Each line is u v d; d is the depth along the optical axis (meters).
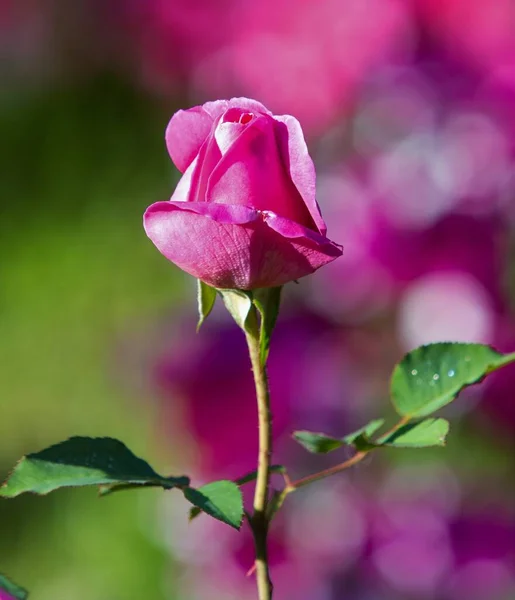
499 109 1.41
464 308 1.41
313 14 1.62
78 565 1.85
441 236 1.42
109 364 1.88
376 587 1.44
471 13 1.51
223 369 1.45
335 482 1.46
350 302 1.46
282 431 1.44
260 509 0.80
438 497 1.45
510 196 1.40
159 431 1.71
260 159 0.77
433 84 1.46
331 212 1.46
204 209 0.76
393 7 1.57
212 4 1.83
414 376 0.84
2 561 1.91
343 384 1.45
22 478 0.80
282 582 1.46
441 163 1.42
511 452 1.46
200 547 1.59
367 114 1.47
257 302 0.78
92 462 0.80
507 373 1.40
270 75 1.70
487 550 1.42
